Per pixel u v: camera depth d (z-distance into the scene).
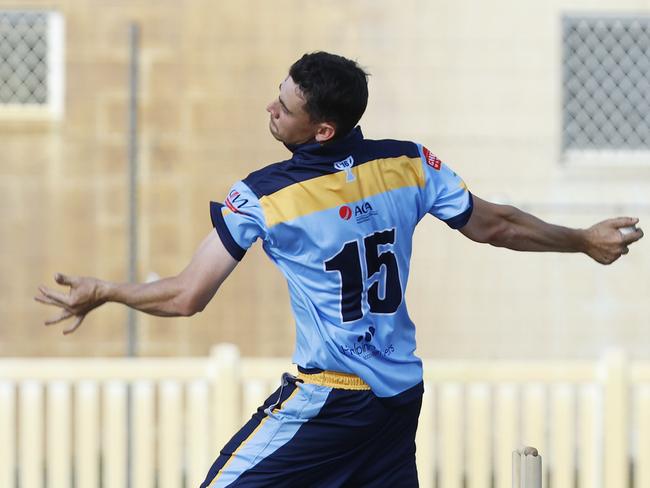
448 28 33.75
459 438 23.64
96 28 33.31
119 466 23.53
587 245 13.88
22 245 33.31
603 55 34.66
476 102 33.88
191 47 33.41
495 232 13.59
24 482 23.47
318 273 12.49
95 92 33.34
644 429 23.88
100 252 33.41
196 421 23.41
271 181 12.47
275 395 13.10
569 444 23.81
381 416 12.86
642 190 34.19
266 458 12.89
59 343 33.31
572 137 34.69
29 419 23.42
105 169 33.44
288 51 33.53
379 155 12.81
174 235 33.47
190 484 23.33
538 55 33.97
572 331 33.75
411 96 33.75
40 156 33.38
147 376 23.44
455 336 33.59
